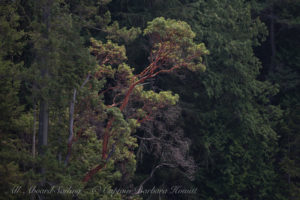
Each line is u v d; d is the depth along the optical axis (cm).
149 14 5766
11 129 3928
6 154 3434
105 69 4481
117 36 4469
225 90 6309
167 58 4256
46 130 3694
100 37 5531
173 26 3856
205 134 6219
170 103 4512
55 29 3728
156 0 5800
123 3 5994
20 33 3638
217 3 6119
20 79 3591
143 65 6078
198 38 5869
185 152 5375
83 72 3828
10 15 3781
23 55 4609
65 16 3769
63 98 3638
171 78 6066
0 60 3497
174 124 5603
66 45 3672
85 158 4100
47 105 3684
